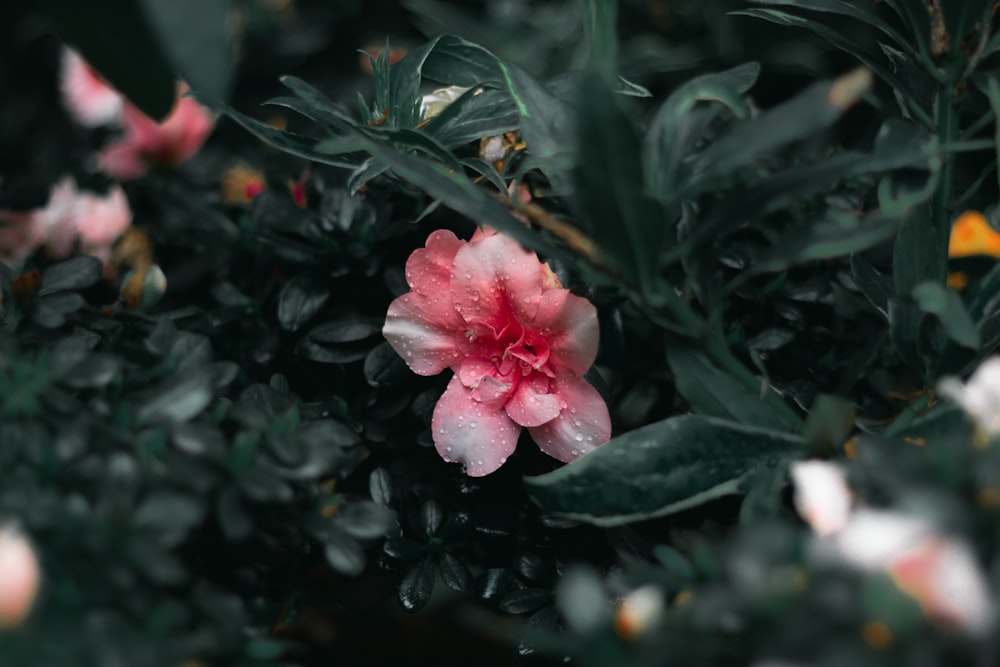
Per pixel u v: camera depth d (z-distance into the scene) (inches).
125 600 10.6
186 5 11.6
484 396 13.1
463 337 13.5
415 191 14.7
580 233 13.2
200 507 11.1
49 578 10.5
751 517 11.6
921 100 14.0
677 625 10.6
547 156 12.8
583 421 13.1
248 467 11.6
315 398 14.7
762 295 14.6
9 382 11.6
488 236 13.1
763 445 12.4
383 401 14.3
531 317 13.0
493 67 14.8
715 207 12.1
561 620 13.0
